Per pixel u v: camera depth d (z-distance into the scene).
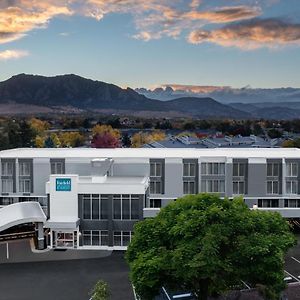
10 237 68.19
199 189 76.62
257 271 33.50
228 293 41.81
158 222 38.09
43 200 78.06
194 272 32.28
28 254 61.84
